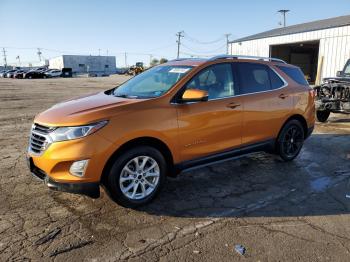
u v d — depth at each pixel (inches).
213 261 125.8
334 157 260.7
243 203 176.7
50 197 179.9
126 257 127.7
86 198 178.9
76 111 159.6
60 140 149.1
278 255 129.7
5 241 137.1
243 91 207.3
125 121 157.3
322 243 138.5
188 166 183.8
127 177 163.5
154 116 165.6
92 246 134.5
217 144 193.5
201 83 188.5
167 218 159.2
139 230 147.6
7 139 314.5
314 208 171.5
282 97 228.8
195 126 180.5
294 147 249.1
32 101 665.0
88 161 149.1
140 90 193.0
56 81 1710.1
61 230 146.3
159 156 171.0
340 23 899.4
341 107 396.8
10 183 198.8
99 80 1898.4
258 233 146.3
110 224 152.5
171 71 195.8
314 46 1273.4
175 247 134.8
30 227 148.3
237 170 227.9
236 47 1334.9
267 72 227.1
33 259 125.5
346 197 185.5
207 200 179.8
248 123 207.9
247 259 127.1
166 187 197.0
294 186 200.7
